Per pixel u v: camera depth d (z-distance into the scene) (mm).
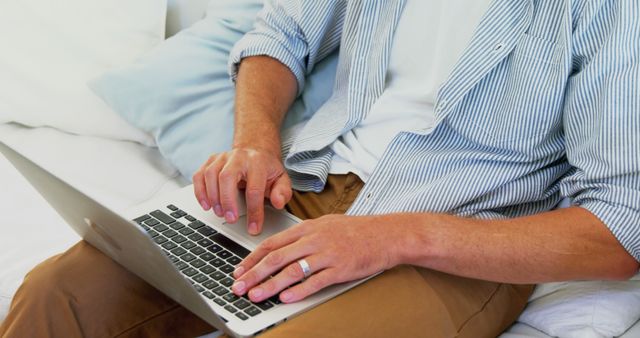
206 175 1358
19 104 1822
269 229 1338
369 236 1223
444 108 1361
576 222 1236
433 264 1243
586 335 1266
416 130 1396
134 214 1377
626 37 1244
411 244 1230
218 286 1213
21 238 1577
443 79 1408
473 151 1381
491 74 1364
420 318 1210
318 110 1586
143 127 1722
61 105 1805
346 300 1197
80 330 1300
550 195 1384
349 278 1205
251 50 1624
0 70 1840
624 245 1224
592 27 1276
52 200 1293
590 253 1229
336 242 1208
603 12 1272
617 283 1328
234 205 1323
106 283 1311
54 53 1842
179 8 1982
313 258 1190
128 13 1878
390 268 1251
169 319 1331
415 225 1246
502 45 1337
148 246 1088
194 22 1979
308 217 1469
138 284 1322
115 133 1787
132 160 1742
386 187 1393
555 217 1251
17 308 1300
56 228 1599
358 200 1392
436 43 1435
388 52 1481
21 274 1498
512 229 1245
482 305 1295
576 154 1284
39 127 1839
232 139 1650
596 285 1329
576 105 1275
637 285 1323
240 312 1160
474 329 1276
